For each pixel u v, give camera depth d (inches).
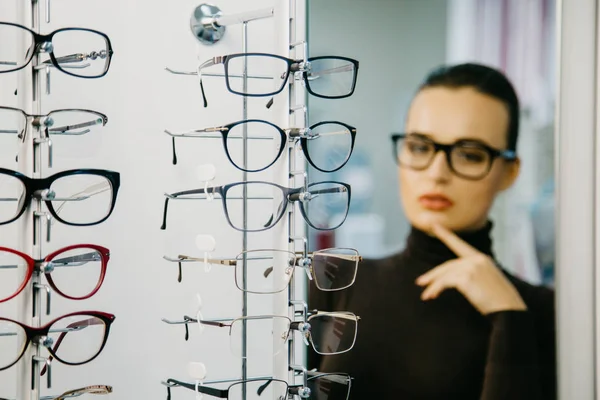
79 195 59.5
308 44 84.4
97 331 60.1
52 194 55.5
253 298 77.8
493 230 90.4
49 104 69.1
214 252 76.1
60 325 58.4
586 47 91.6
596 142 92.0
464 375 90.5
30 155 56.5
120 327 72.9
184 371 75.5
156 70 73.1
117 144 71.9
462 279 90.2
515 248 90.9
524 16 90.0
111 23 71.2
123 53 71.8
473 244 90.2
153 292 74.0
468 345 90.5
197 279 75.9
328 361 87.7
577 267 92.4
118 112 71.9
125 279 72.8
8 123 66.4
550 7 90.6
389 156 87.7
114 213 72.2
